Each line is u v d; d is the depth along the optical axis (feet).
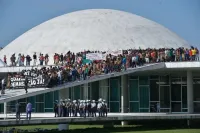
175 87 245.86
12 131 177.06
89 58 226.58
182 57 226.38
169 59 226.58
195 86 246.47
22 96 191.31
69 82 204.64
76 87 246.06
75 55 239.50
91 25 289.12
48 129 190.08
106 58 221.05
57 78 202.69
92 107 198.39
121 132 179.32
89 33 281.95
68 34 283.38
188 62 224.53
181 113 234.79
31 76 205.36
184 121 215.51
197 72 243.81
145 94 245.45
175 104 245.45
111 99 245.24
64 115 198.49
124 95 241.35
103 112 198.59
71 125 218.38
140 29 291.99
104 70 214.28
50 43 279.28
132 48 272.92
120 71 214.69
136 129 192.24
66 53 256.93
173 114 220.43
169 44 285.02
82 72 208.74
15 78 206.90
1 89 203.41
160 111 245.24
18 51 281.95
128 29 289.53
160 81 245.86
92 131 182.50
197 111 245.04
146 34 288.51
